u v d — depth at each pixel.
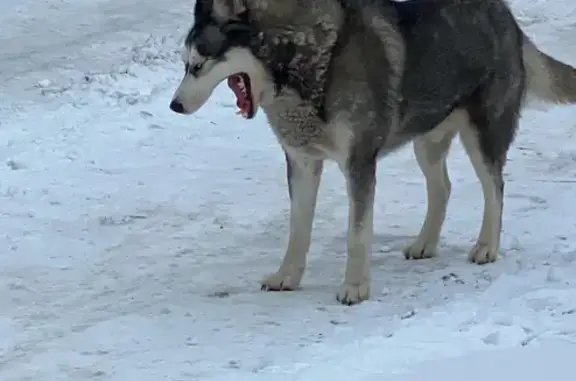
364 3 7.94
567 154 12.88
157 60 17.48
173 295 8.26
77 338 7.17
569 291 7.59
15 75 16.91
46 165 12.51
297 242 8.34
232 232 10.24
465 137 8.99
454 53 8.55
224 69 7.65
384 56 7.95
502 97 9.02
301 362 6.46
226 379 6.20
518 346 6.50
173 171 12.45
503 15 9.10
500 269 8.53
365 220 7.90
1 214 10.70
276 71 7.68
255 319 7.49
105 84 16.06
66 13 21.48
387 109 8.03
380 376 6.08
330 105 7.73
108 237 10.04
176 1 22.53
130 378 6.37
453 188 11.61
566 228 9.69
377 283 8.34
